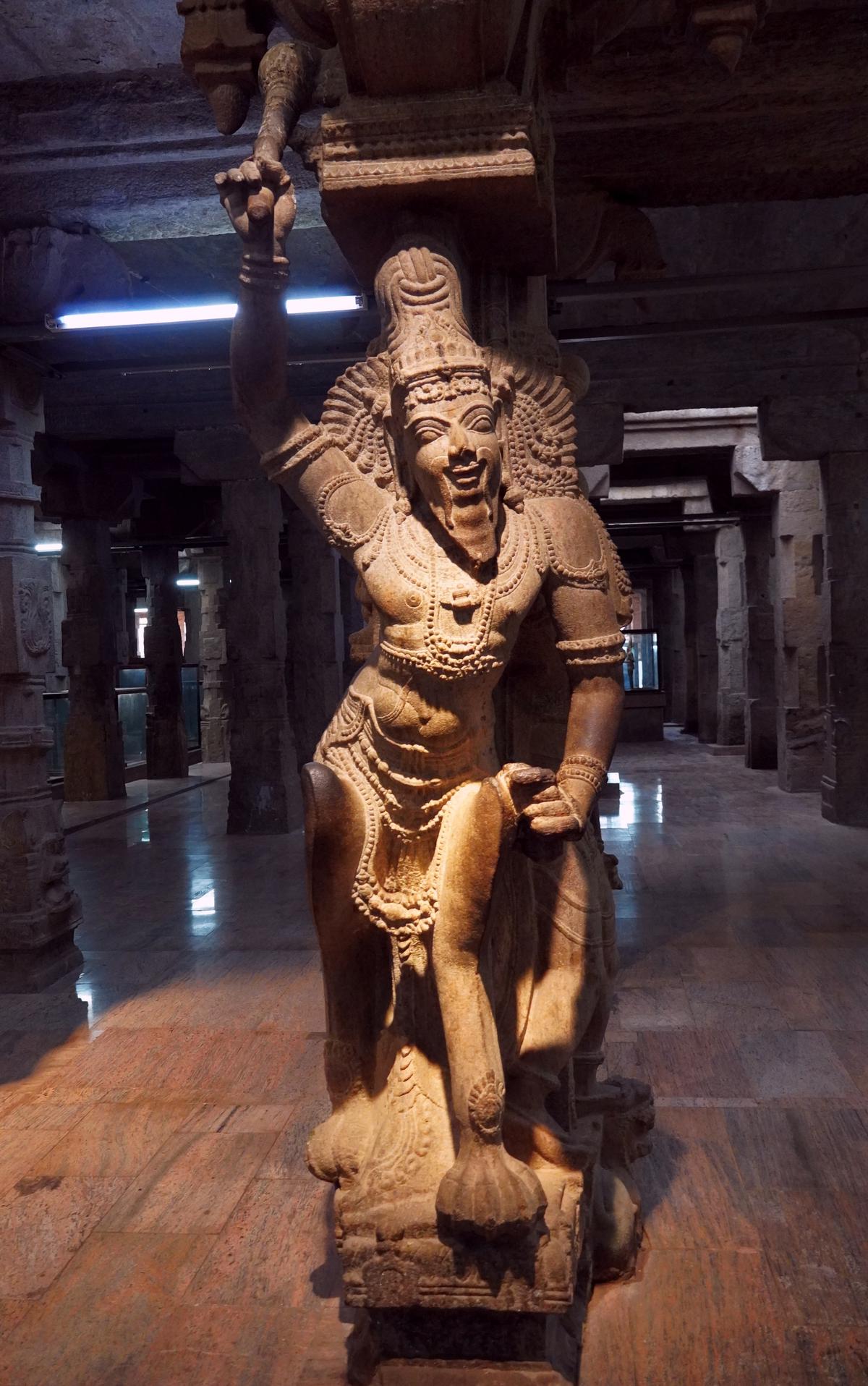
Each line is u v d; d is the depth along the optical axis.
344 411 2.46
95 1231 2.96
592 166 4.64
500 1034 2.45
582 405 9.49
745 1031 4.43
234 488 9.94
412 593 2.29
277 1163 3.34
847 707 9.71
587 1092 2.85
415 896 2.35
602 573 2.48
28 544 5.73
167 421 9.87
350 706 2.42
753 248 7.00
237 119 2.76
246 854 9.00
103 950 6.07
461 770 2.36
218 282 6.85
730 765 14.93
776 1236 2.85
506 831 2.14
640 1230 2.82
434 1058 2.38
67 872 5.77
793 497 11.74
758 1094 3.79
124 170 5.05
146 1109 3.80
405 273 2.37
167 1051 4.38
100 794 12.59
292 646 11.05
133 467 12.08
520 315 2.69
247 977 5.41
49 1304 2.61
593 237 4.89
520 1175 2.12
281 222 2.30
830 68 4.09
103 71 4.80
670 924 6.25
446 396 2.26
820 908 6.56
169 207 5.39
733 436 11.80
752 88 4.14
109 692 12.78
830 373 9.48
